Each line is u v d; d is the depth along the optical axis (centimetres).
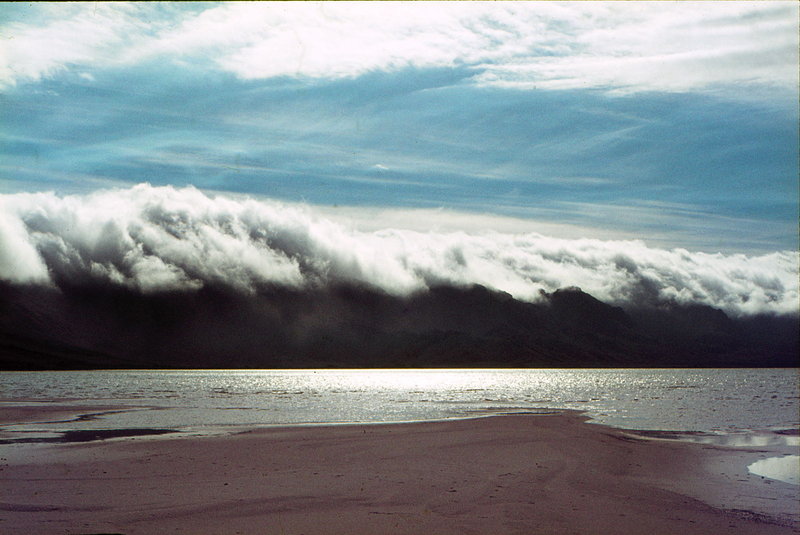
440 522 1977
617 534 1914
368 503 2194
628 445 3903
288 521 1967
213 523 1941
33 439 3959
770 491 2603
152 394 11150
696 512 2203
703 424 5631
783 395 12069
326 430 4447
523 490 2448
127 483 2492
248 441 3788
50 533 1819
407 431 4378
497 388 15475
